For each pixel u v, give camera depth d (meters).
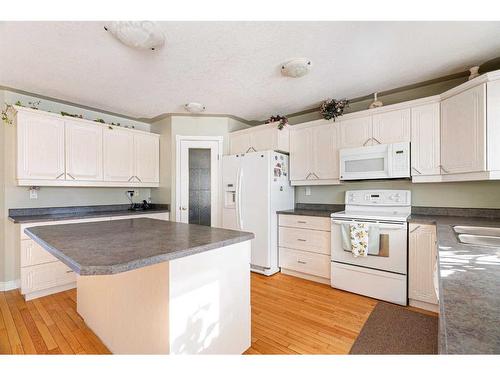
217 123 3.80
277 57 2.10
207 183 3.77
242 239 1.48
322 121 3.14
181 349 1.24
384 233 2.39
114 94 2.88
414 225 2.26
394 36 1.81
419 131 2.44
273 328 1.96
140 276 1.37
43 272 2.56
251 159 3.30
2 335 1.88
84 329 1.95
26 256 2.46
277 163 3.28
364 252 2.43
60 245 1.23
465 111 2.08
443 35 1.79
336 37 1.82
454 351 0.44
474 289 0.71
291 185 3.58
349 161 2.84
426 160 2.39
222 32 1.75
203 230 1.68
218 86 2.68
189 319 1.28
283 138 3.38
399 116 2.56
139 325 1.37
